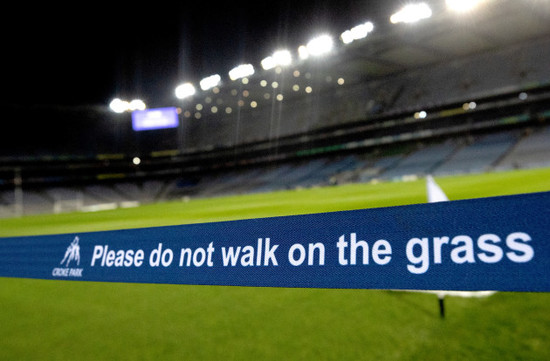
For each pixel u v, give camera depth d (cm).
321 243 176
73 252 302
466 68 2822
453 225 146
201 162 3788
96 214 1789
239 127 3769
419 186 1432
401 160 2805
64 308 237
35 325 210
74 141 3516
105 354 164
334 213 178
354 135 3212
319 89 3412
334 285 163
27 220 1767
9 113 3128
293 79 3191
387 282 151
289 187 2988
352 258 164
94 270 275
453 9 2112
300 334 168
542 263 125
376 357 142
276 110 3681
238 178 3531
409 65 2962
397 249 155
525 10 2088
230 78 3234
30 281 321
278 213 774
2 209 2991
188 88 3366
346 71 3042
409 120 2967
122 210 1991
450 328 163
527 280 125
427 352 144
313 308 201
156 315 210
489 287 130
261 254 191
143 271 239
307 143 3406
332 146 3325
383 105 3064
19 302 259
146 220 1029
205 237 218
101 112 3569
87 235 298
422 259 148
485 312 177
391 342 154
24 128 3291
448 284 138
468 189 920
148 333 184
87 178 3562
